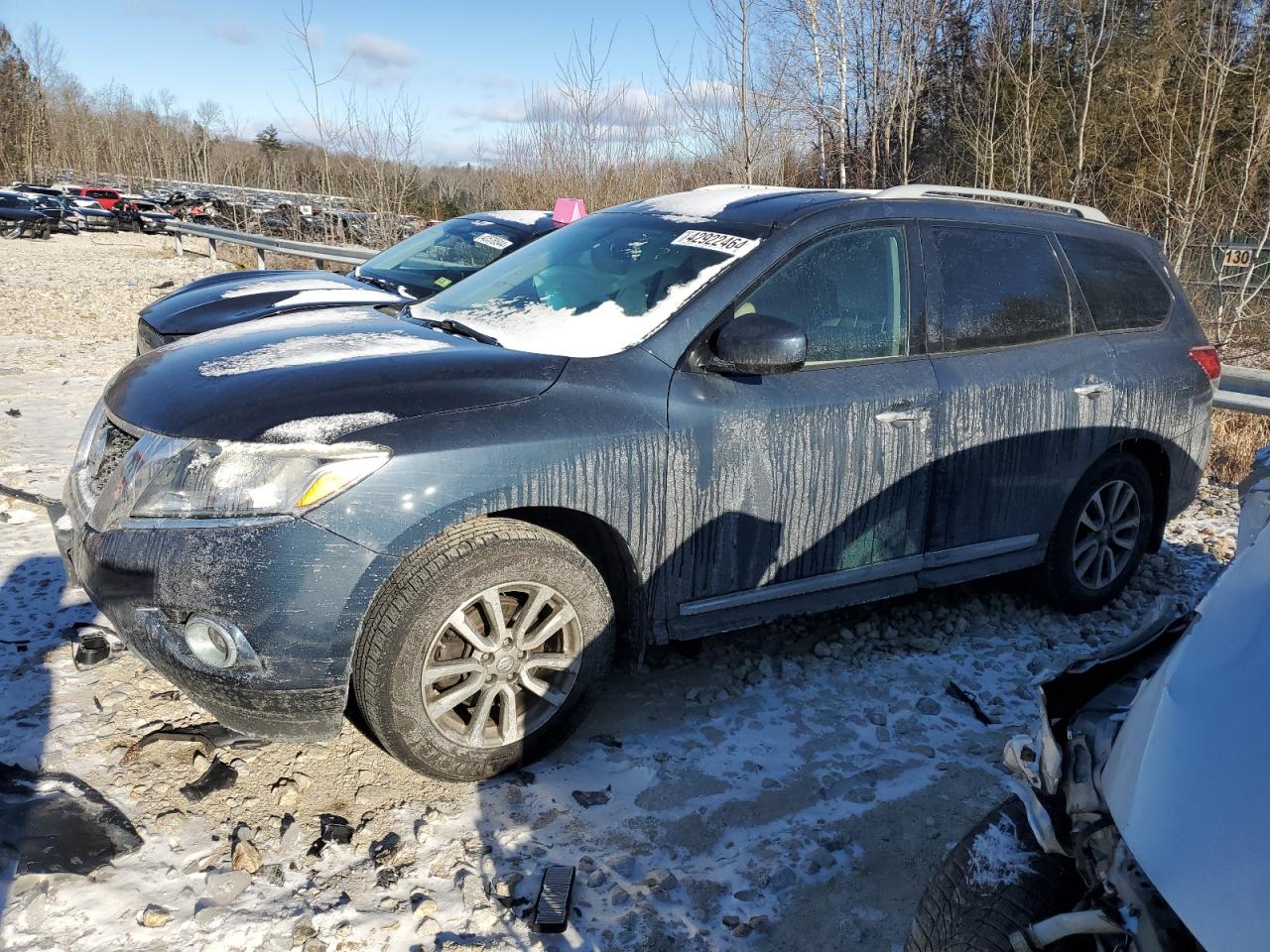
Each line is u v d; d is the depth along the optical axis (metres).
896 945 2.48
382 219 14.83
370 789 2.94
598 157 14.02
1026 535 4.11
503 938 2.41
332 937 2.36
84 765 2.95
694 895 2.60
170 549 2.61
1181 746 1.54
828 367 3.50
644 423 3.05
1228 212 9.89
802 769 3.20
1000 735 3.47
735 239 3.52
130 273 17.75
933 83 14.07
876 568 3.68
